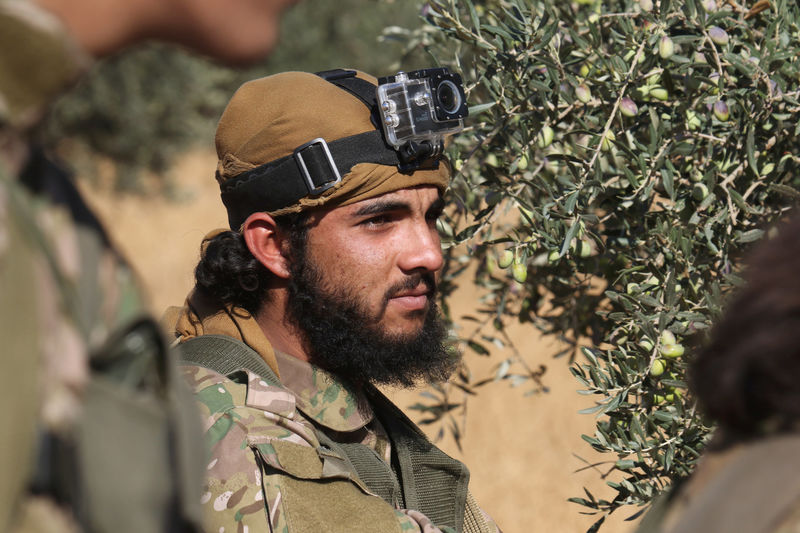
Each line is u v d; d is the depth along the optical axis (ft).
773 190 16.34
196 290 16.84
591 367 16.15
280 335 16.06
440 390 21.67
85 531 7.44
